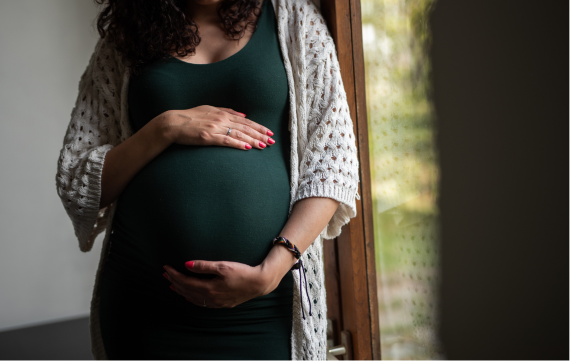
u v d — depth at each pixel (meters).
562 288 1.17
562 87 1.13
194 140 0.92
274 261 0.85
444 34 1.26
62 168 1.00
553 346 1.19
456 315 1.30
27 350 2.90
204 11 1.04
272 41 1.01
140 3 0.98
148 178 0.93
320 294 0.98
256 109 0.97
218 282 0.83
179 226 0.89
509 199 1.23
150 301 0.94
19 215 3.53
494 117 1.24
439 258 1.30
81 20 3.76
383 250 1.25
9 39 3.49
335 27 1.16
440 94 1.27
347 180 0.93
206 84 0.97
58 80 3.68
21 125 3.55
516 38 1.19
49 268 3.61
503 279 1.25
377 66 1.23
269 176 0.93
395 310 1.27
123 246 0.99
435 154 1.28
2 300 3.46
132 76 1.03
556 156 1.15
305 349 0.95
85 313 3.71
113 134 1.09
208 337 0.92
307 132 0.99
